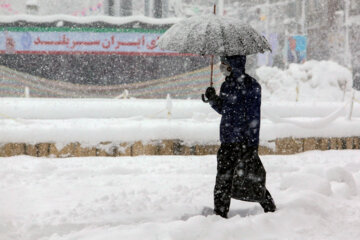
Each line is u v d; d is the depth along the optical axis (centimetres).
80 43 10094
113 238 1495
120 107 6238
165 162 3303
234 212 1920
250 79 1745
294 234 1603
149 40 10169
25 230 1611
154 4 13475
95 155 3600
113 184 2519
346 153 3831
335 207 1927
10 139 3491
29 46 9994
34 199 2128
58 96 10138
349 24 16638
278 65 16512
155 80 10225
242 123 1728
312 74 11744
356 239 1565
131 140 3656
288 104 7231
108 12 13450
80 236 1553
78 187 2430
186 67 10162
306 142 3934
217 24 1673
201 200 2119
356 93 11600
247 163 1730
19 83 10012
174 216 1828
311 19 18162
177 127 3750
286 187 2244
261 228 1620
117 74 10219
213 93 1747
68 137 3559
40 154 3519
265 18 17700
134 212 1875
